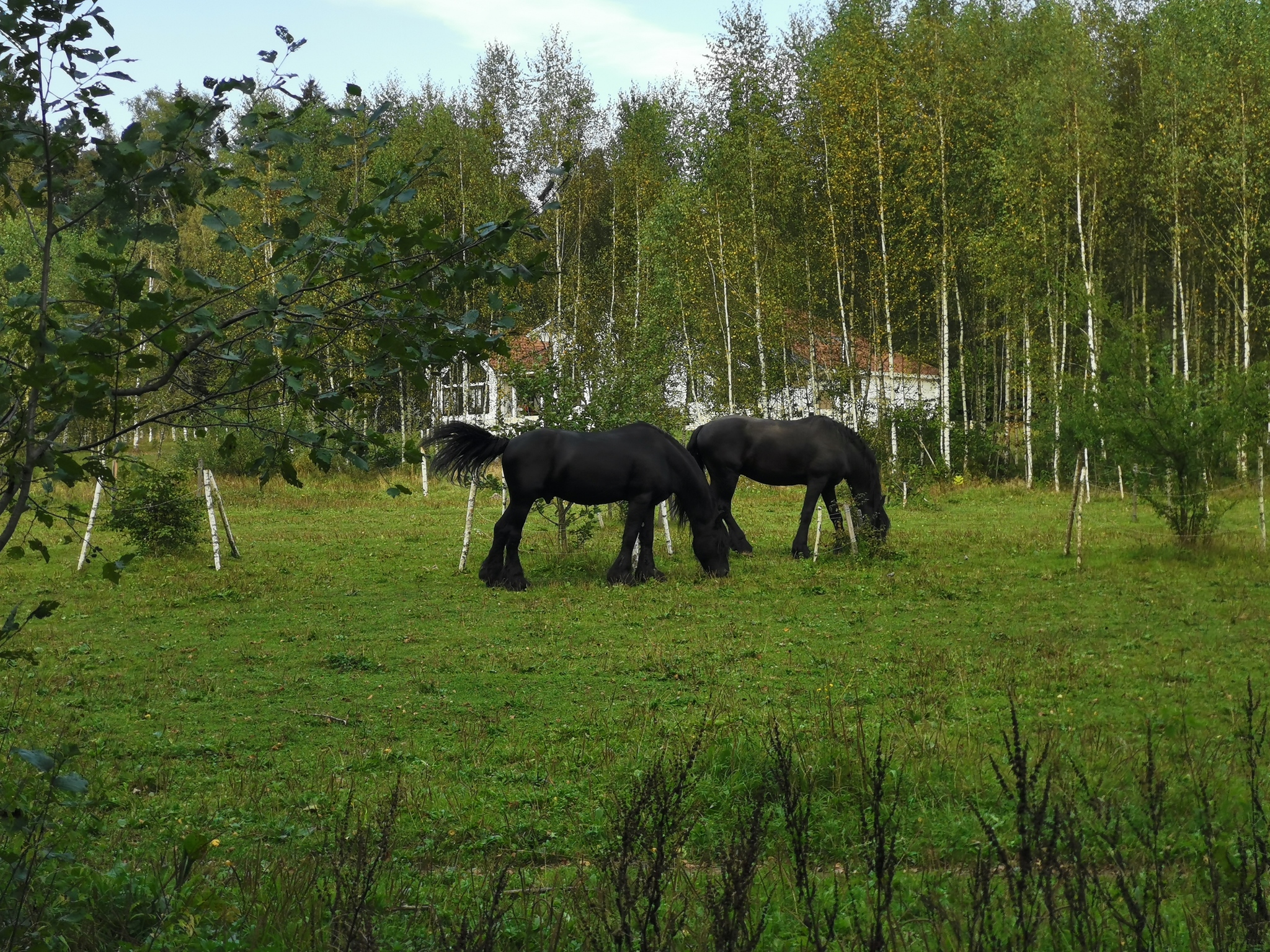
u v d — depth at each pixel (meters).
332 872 6.32
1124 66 41.47
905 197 39.59
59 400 4.60
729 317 43.16
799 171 40.16
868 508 22.11
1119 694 10.95
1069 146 37.50
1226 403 20.84
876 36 41.44
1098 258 40.50
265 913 5.54
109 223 4.65
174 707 11.22
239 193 30.80
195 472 27.91
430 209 39.06
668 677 12.27
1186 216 38.06
